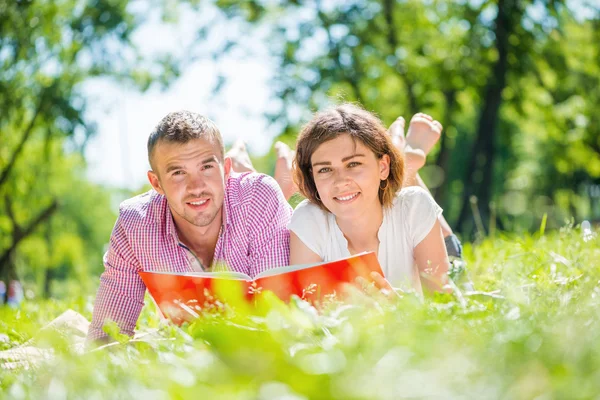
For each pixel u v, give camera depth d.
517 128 23.00
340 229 3.66
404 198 3.70
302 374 1.33
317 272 2.69
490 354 1.43
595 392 1.16
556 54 17.03
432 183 26.88
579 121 18.19
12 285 13.58
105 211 40.97
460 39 17.41
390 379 1.26
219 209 3.52
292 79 17.30
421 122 4.93
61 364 1.74
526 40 16.73
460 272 2.97
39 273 29.30
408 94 17.70
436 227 3.69
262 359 1.45
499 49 16.75
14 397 1.63
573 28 17.44
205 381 1.43
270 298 1.95
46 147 18.25
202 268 3.71
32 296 6.11
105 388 1.53
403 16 18.00
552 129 18.66
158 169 3.36
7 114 17.48
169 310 2.83
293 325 1.80
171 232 3.60
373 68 17.52
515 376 1.27
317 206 3.68
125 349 2.13
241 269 3.63
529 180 29.19
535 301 2.20
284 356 1.47
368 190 3.45
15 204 23.03
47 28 17.33
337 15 17.62
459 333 1.67
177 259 3.62
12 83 17.48
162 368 1.60
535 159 28.02
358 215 3.50
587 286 2.27
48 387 1.65
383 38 17.70
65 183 27.27
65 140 18.22
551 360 1.34
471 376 1.29
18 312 5.11
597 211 28.62
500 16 16.78
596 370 1.27
